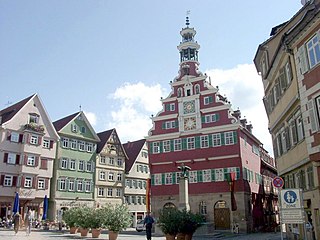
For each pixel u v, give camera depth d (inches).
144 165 2650.1
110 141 2420.0
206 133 1780.3
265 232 1696.6
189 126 1835.6
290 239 919.7
